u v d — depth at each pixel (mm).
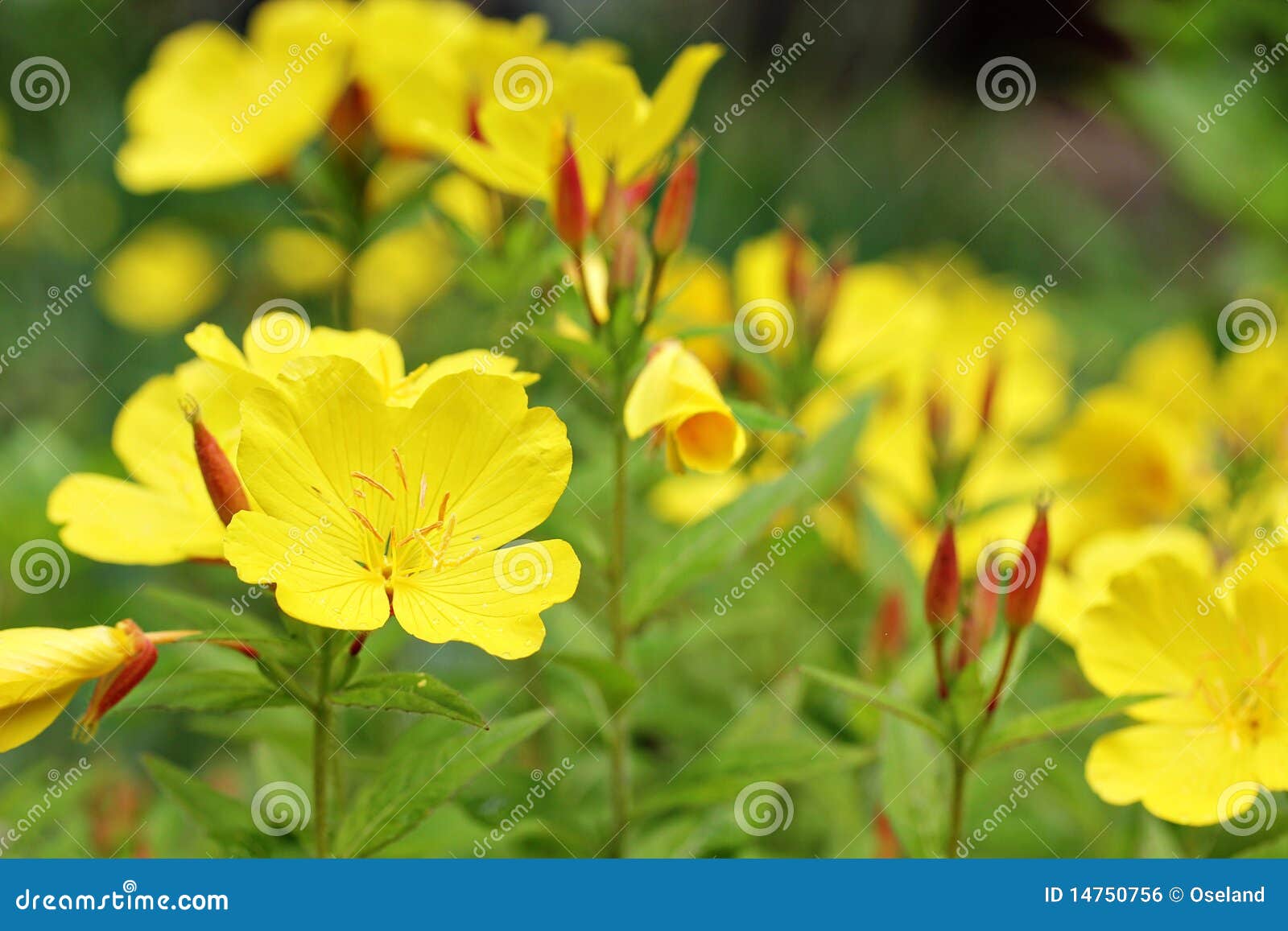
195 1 1384
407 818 726
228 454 736
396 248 1089
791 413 835
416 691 709
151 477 744
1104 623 744
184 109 840
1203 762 733
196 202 840
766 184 1605
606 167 780
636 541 837
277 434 711
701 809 786
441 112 806
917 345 883
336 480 715
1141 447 878
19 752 882
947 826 753
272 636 717
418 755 729
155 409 749
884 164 1803
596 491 808
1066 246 1743
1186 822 728
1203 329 1154
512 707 819
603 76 775
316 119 809
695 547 763
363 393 714
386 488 716
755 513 764
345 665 717
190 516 739
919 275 1161
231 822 741
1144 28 1210
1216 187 1158
